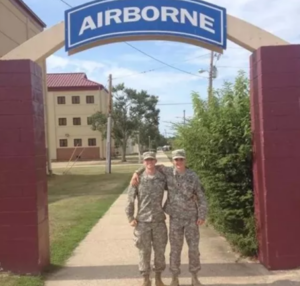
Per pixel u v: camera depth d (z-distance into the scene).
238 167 7.15
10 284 5.58
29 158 6.00
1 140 6.00
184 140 9.86
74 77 69.75
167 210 5.52
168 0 6.33
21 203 6.00
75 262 6.93
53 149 66.88
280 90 6.06
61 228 10.14
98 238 8.87
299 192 6.05
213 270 6.24
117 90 56.47
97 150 66.88
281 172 6.05
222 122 7.50
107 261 6.95
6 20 24.12
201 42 6.34
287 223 6.05
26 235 6.00
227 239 7.84
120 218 11.51
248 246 6.81
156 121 59.75
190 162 9.73
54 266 6.61
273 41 6.21
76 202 15.51
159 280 5.54
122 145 56.56
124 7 6.34
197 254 5.47
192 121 9.66
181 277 5.98
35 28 30.42
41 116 6.44
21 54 6.21
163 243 5.47
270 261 6.07
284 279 5.69
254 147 6.58
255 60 6.34
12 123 6.00
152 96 58.53
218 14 6.32
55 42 6.30
